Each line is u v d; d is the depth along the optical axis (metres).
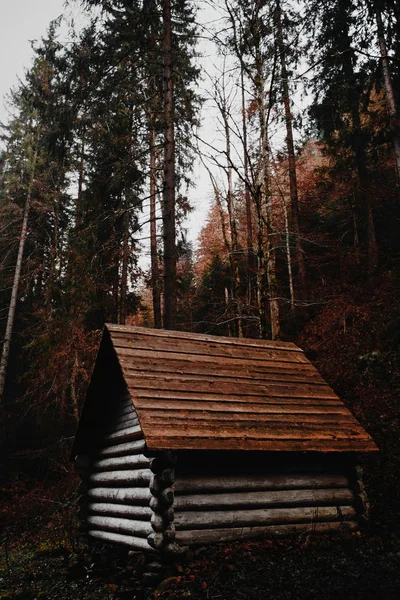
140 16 16.25
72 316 16.53
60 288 19.97
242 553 7.78
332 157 22.73
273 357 11.30
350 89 19.34
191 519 7.91
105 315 21.22
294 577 6.96
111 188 17.05
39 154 24.12
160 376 9.00
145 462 8.55
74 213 23.39
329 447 9.14
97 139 16.94
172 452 7.82
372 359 15.16
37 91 22.62
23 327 25.02
